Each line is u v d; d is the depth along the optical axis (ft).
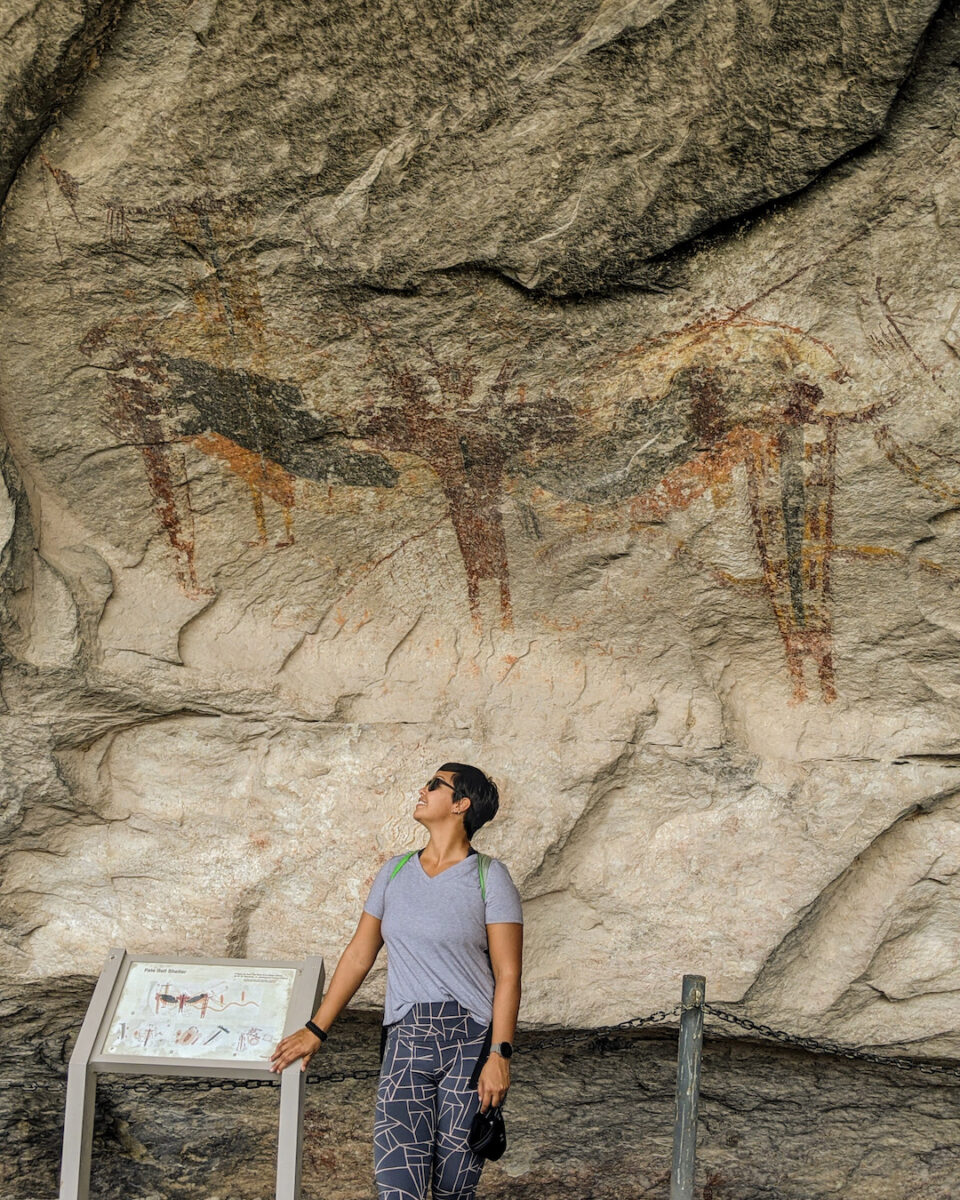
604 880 11.82
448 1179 8.45
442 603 11.75
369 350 10.18
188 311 10.00
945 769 11.49
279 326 10.06
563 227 9.39
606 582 11.46
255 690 11.58
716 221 9.30
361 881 11.55
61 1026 12.07
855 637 11.36
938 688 11.43
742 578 11.16
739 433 10.37
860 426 10.10
